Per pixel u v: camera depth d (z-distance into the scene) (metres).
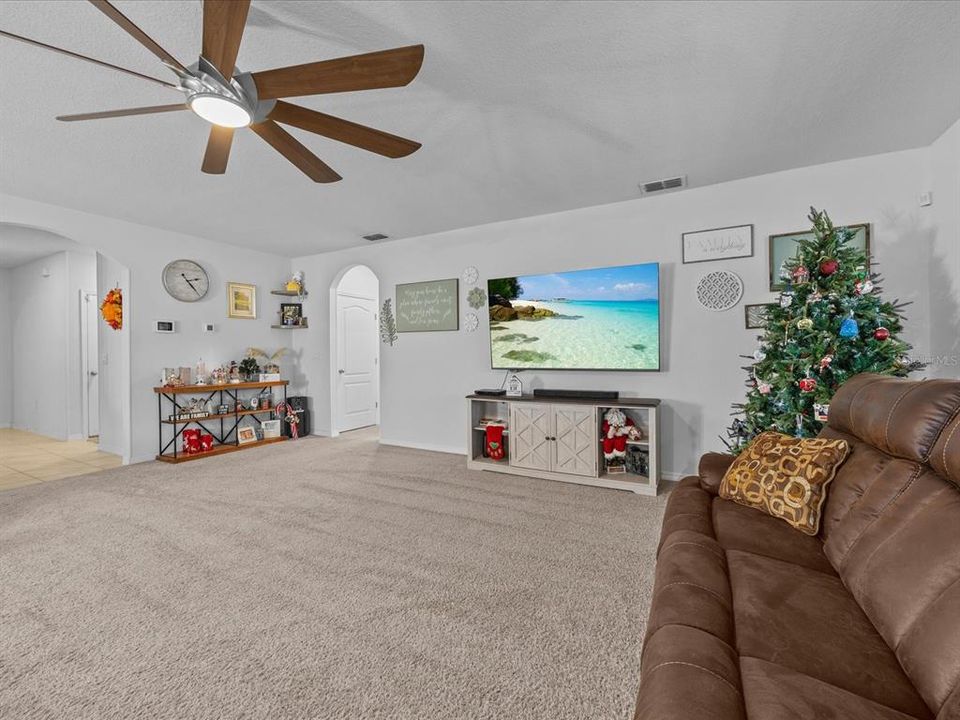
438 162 3.01
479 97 2.26
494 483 3.66
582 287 3.87
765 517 1.78
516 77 2.11
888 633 1.03
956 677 0.83
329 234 4.84
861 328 2.42
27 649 1.67
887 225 2.96
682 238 3.59
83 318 5.98
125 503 3.22
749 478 1.93
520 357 4.18
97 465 4.47
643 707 0.87
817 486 1.69
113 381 4.96
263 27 1.76
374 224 4.48
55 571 2.24
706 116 2.47
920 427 1.29
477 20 1.74
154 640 1.72
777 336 2.65
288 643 1.70
